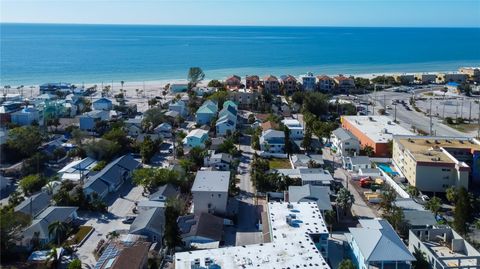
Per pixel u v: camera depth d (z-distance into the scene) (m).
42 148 107.25
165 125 129.25
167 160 105.19
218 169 96.56
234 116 134.12
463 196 71.75
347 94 197.62
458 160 90.62
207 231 66.62
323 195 74.00
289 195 74.31
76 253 63.66
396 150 100.06
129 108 156.00
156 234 65.75
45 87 193.88
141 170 88.19
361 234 58.00
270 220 61.75
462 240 57.97
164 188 81.12
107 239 67.25
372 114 156.38
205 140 114.38
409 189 83.88
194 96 172.62
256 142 114.06
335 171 98.62
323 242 58.38
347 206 75.50
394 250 53.62
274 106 160.25
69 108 151.75
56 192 80.94
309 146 111.44
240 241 67.69
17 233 64.56
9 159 103.44
